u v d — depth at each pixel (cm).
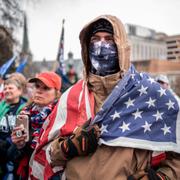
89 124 204
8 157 324
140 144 196
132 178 193
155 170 210
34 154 236
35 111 309
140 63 2686
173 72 1972
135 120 200
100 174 196
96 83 216
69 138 205
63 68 720
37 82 311
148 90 205
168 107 205
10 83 372
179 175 206
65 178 211
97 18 222
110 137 198
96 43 220
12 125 355
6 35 1130
